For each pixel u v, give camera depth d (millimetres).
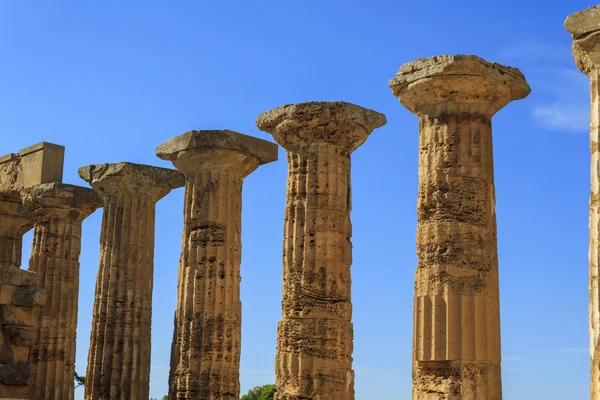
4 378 26047
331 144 26109
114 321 32938
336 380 24891
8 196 37219
